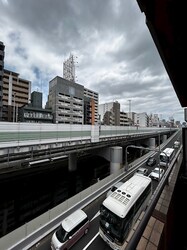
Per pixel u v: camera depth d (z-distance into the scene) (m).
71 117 67.25
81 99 72.56
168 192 3.42
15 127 14.67
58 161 30.78
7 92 61.69
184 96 5.26
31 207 18.88
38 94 65.19
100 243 9.11
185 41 2.26
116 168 27.28
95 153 29.70
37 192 22.03
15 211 17.97
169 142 51.44
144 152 49.81
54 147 18.45
